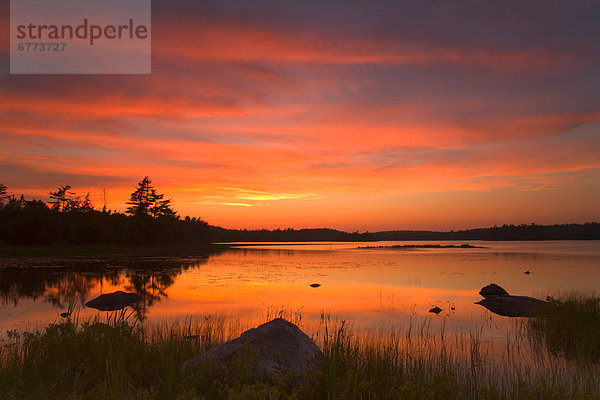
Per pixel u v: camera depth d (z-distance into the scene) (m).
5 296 20.59
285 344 7.07
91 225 77.62
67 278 28.80
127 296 18.94
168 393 6.05
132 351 7.98
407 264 45.09
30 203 80.38
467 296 21.48
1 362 7.46
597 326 12.10
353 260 52.22
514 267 41.09
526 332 13.24
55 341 7.83
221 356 6.77
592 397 6.29
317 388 5.94
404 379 7.79
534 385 7.33
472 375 8.04
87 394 5.95
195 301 19.25
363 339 11.71
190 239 121.06
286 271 35.66
